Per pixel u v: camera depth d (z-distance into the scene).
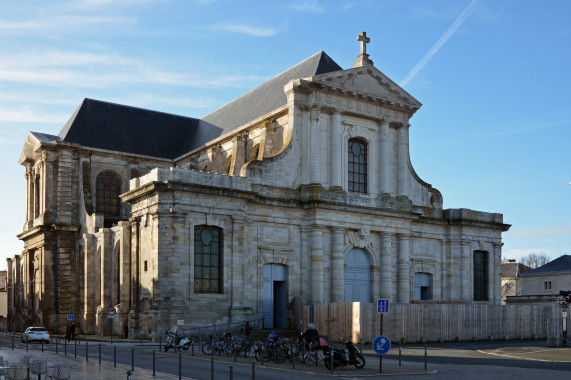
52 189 65.06
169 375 25.39
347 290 54.12
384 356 35.75
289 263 51.53
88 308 57.62
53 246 63.72
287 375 26.16
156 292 44.69
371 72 56.06
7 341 51.91
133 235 48.50
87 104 70.62
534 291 90.12
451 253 62.12
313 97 53.06
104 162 67.06
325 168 53.53
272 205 50.78
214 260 47.16
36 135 66.50
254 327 47.66
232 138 61.22
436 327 48.03
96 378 24.33
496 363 31.75
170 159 71.06
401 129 58.25
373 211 54.75
